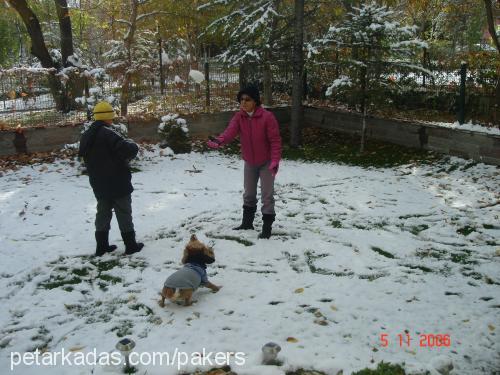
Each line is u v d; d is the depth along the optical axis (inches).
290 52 546.3
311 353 147.1
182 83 542.6
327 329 163.5
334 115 530.9
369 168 403.9
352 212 292.4
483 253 228.8
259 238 250.5
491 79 422.0
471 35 949.2
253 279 204.2
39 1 868.6
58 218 288.2
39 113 457.1
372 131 487.5
